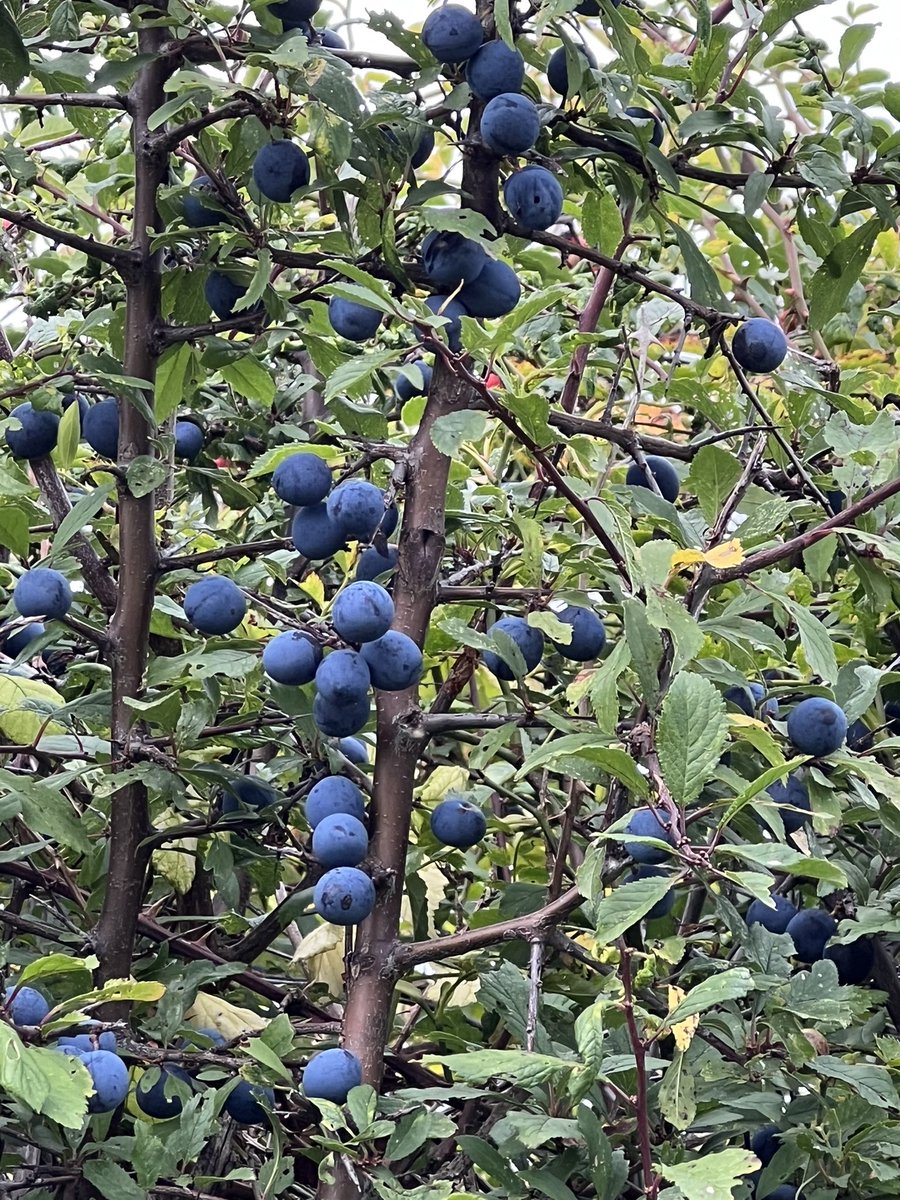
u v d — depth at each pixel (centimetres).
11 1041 136
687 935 248
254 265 210
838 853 240
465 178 200
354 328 199
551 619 195
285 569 260
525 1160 184
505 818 308
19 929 222
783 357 216
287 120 189
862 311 354
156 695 207
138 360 205
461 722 195
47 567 219
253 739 227
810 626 183
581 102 216
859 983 235
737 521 308
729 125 214
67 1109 132
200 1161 223
